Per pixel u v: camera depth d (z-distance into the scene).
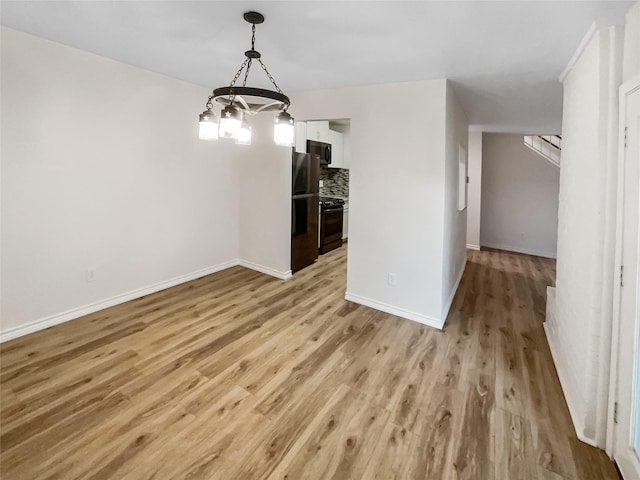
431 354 2.65
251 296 3.78
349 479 1.55
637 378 1.48
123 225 3.39
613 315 1.66
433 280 3.12
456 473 1.59
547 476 1.58
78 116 2.92
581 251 1.99
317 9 1.85
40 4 2.01
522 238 6.55
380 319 3.27
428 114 3.00
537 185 6.34
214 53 2.68
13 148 2.57
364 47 2.35
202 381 2.24
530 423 1.92
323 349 2.70
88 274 3.15
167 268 3.90
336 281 4.37
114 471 1.55
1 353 2.48
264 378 2.29
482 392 2.19
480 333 3.02
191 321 3.12
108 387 2.14
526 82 2.96
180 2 1.87
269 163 4.36
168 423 1.85
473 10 1.79
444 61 2.53
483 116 4.55
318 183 5.25
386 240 3.36
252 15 1.94
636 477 1.43
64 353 2.51
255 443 1.74
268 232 4.49
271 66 2.84
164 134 3.65
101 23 2.25
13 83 2.52
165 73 3.43
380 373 2.38
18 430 1.77
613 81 1.70
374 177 3.37
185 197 4.00
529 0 1.66
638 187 1.47
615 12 1.68
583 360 1.86
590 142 1.89
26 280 2.74
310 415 1.95
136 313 3.24
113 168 3.23
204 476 1.54
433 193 3.04
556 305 2.65
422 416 1.96
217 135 1.95
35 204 2.73
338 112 3.52
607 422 1.71
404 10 1.82
